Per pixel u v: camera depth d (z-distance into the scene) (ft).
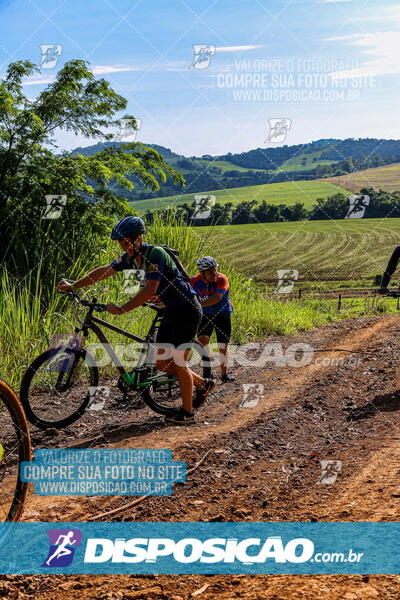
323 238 227.81
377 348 28.66
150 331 15.94
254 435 14.64
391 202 305.73
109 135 31.42
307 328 41.01
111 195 29.32
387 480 10.69
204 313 20.31
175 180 33.68
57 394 16.01
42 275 25.16
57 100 28.40
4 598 7.52
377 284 134.10
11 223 26.11
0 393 9.00
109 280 25.54
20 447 9.13
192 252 32.09
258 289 41.52
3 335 19.48
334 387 20.20
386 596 6.67
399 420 15.34
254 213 266.36
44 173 26.22
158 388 16.06
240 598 7.18
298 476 11.71
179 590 7.59
